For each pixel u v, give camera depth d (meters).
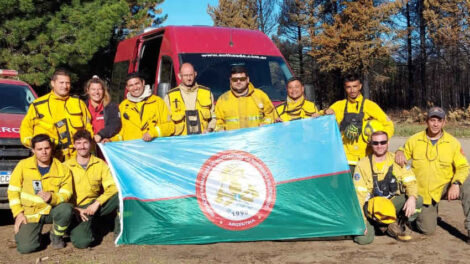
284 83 8.66
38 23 19.58
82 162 5.92
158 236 5.80
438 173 6.02
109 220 7.32
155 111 6.46
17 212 5.59
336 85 44.31
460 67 35.81
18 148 6.56
